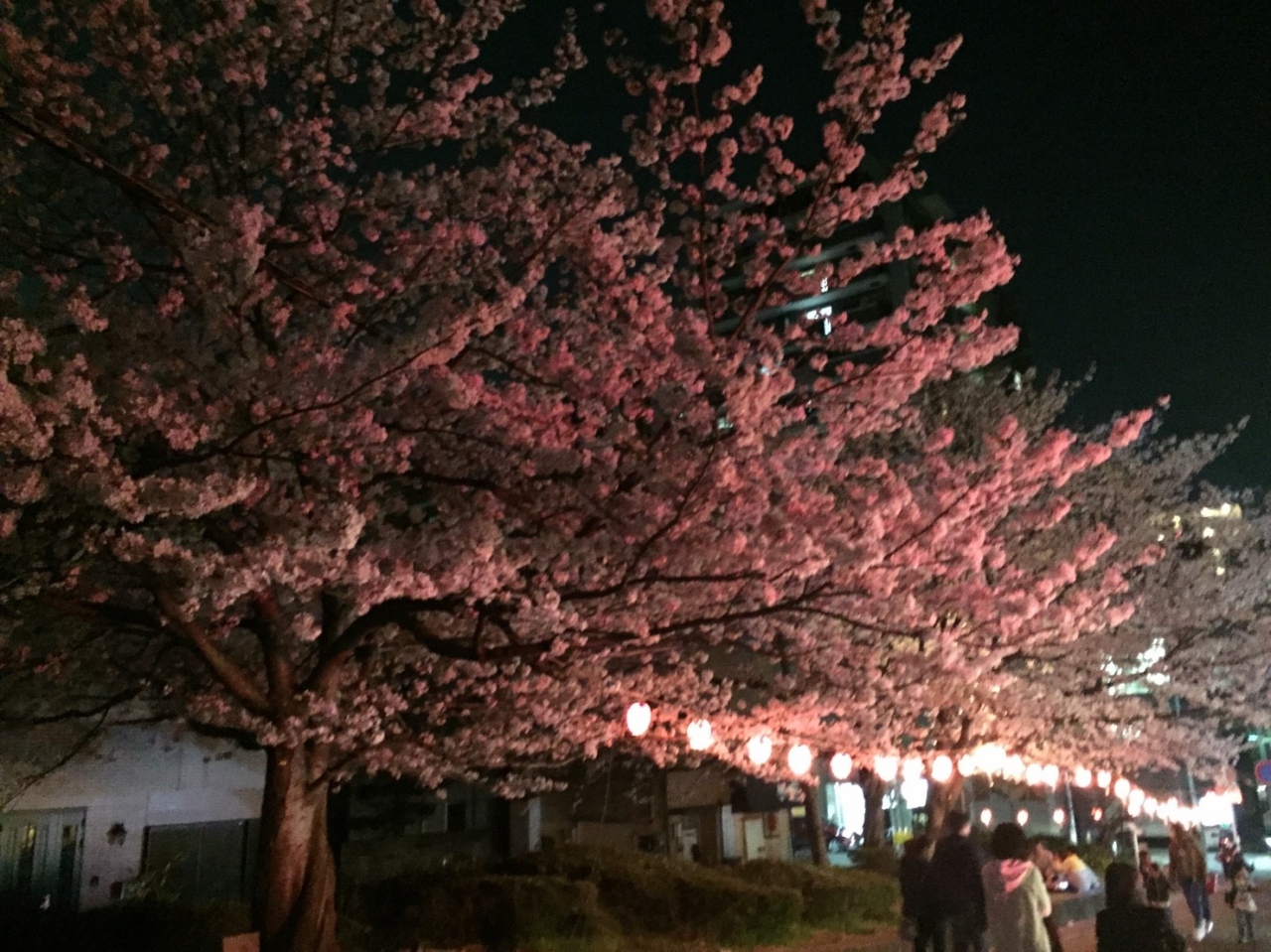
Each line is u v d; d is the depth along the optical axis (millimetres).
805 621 12688
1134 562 13477
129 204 11430
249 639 13352
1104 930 6875
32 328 8461
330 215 10961
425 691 13445
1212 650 19797
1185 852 17281
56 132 8688
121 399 8172
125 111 10750
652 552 9266
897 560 9320
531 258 10688
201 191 11406
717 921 15703
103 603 10109
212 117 11367
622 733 12664
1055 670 18859
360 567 8148
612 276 10484
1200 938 16969
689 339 8781
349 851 19891
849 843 38656
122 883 15188
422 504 12000
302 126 11234
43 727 14125
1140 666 20500
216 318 8391
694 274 10531
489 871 16922
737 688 16781
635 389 9977
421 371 9531
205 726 11578
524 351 10609
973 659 11547
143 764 15969
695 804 24609
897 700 13133
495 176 11188
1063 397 22234
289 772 10508
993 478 9688
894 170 9539
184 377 8820
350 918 14188
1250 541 21375
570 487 9570
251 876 17516
